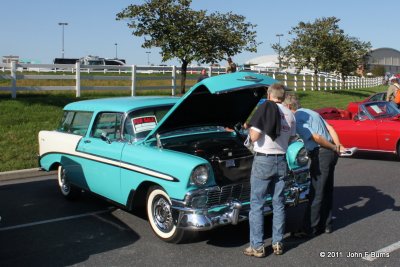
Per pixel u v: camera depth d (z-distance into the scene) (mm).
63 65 15312
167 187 4953
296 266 4477
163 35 16375
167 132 5824
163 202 5219
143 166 5312
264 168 4629
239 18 17234
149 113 5922
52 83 20531
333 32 31984
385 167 9453
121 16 16359
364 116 10320
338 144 5219
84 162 6398
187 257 4781
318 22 31625
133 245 5172
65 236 5531
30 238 5480
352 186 7742
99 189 6184
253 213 4711
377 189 7484
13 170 8984
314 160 5168
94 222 6062
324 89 31641
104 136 5926
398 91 12242
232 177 5340
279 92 4734
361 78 43156
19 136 10953
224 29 16906
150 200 5352
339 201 6781
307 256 4723
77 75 15430
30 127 11695
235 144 6094
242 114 6301
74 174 6707
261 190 4672
